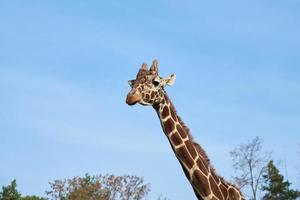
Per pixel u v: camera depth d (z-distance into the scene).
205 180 18.47
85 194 46.66
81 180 47.78
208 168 18.77
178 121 19.00
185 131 18.95
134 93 18.19
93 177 48.19
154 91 18.59
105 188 47.16
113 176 47.62
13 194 59.59
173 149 18.84
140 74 18.78
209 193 18.41
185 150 18.66
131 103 18.12
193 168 18.58
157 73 18.88
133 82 18.80
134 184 47.62
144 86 18.44
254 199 45.25
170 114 18.94
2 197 59.41
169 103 19.06
